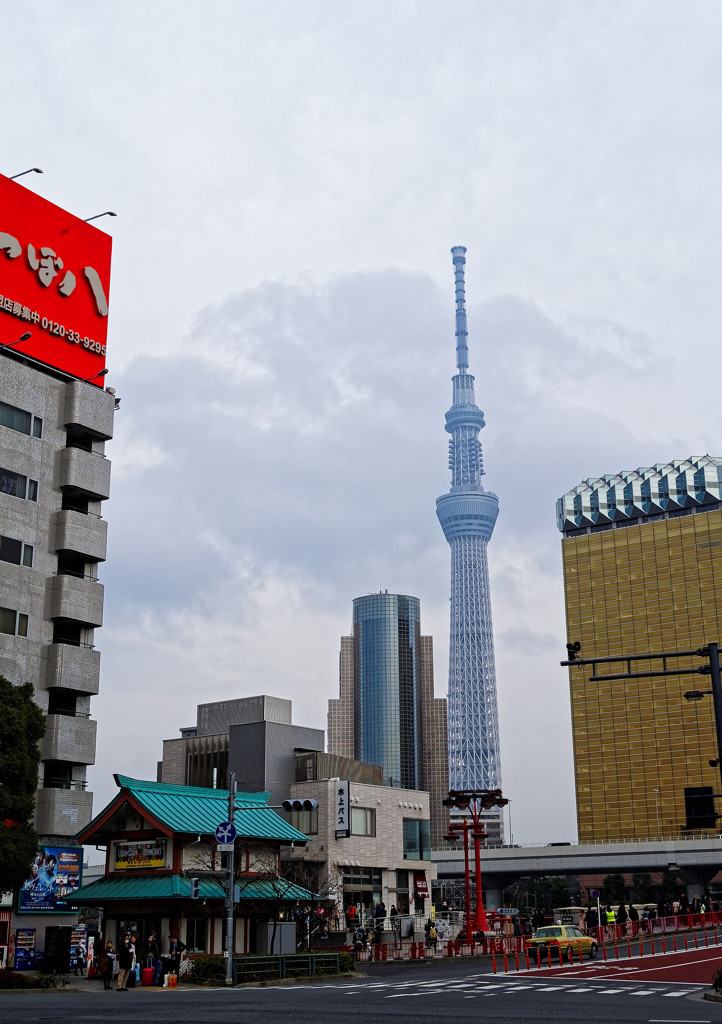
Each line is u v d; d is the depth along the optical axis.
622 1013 25.38
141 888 46.59
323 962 43.19
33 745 46.56
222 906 48.25
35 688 60.56
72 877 59.28
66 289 67.62
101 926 49.09
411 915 73.12
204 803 51.03
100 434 67.25
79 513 64.31
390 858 79.75
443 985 37.66
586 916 69.44
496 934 67.25
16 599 60.38
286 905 52.47
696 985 36.50
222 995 33.22
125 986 38.59
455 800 65.75
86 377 68.06
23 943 54.75
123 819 49.59
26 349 64.25
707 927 72.69
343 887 74.69
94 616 63.94
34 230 66.06
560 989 35.09
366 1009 26.38
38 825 58.69
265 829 51.59
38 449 63.53
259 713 93.06
